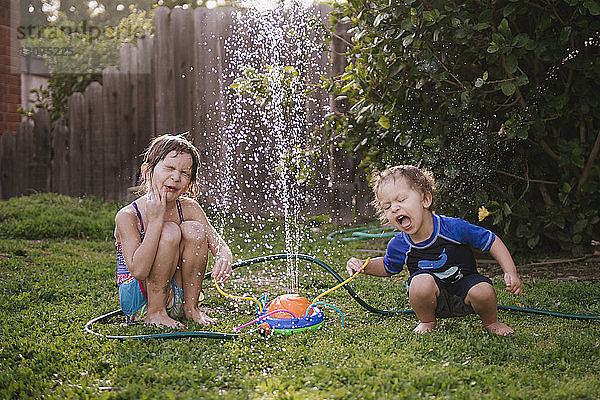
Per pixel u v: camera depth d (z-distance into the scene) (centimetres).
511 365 232
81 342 259
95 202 770
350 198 646
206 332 275
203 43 718
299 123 553
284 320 281
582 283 386
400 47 416
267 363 237
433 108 455
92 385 216
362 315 319
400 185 286
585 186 456
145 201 292
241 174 647
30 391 215
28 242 525
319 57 601
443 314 293
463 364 231
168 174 287
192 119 730
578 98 459
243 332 278
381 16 405
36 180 841
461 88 433
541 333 279
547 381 213
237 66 661
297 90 520
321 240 559
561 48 415
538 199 497
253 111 620
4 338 266
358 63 451
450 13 402
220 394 206
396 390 206
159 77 742
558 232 465
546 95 445
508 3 416
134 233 287
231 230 588
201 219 312
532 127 447
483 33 422
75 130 812
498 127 462
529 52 452
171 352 246
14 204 678
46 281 378
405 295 359
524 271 435
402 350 249
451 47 421
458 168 441
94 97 797
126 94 780
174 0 1227
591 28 415
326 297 356
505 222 454
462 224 289
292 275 412
